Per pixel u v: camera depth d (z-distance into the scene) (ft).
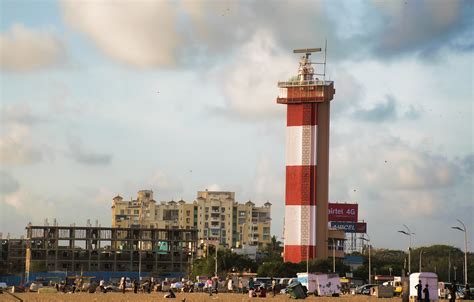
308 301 356.59
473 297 465.47
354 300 381.40
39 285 597.52
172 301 331.98
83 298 352.69
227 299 360.48
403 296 280.51
